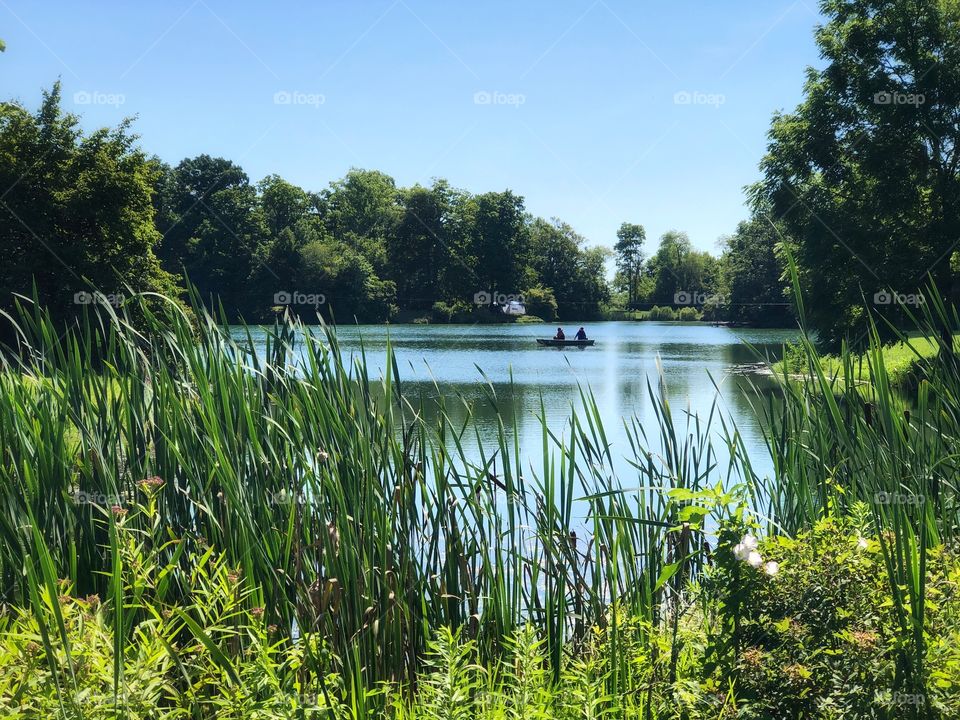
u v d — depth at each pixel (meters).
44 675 2.18
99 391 3.40
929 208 26.02
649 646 3.08
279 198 83.00
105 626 2.36
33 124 29.77
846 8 27.31
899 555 2.50
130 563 2.49
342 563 3.20
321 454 3.28
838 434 3.46
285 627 3.05
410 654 3.28
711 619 2.99
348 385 3.48
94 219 29.48
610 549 3.63
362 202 92.50
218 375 3.28
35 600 2.08
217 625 2.57
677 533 3.74
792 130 27.36
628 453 9.63
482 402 20.20
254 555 3.06
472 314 84.00
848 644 2.50
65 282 27.42
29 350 3.46
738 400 18.58
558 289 98.31
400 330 69.00
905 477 3.22
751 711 2.42
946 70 25.08
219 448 3.01
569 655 3.42
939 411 3.77
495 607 3.47
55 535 3.25
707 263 97.31
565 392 22.80
